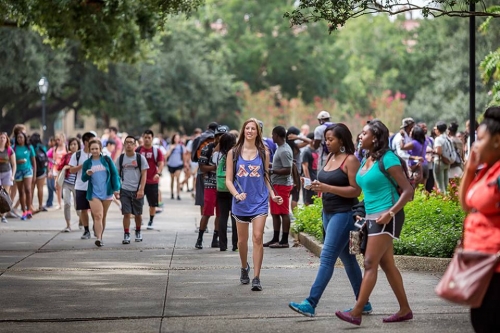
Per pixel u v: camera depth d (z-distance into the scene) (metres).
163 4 29.06
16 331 14.05
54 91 78.12
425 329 13.80
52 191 40.59
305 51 133.50
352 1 20.67
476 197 10.48
